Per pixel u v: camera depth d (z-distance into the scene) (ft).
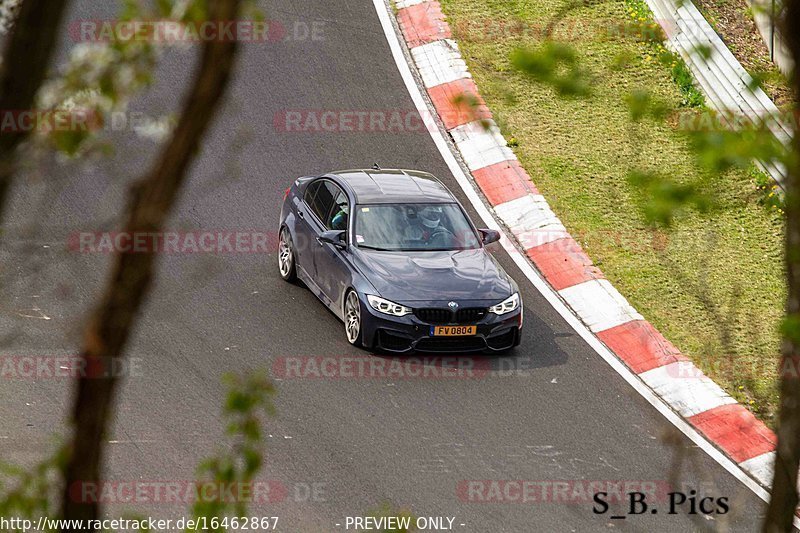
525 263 158.30
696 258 161.99
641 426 119.96
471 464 108.58
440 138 188.14
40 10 28.99
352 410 117.60
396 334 130.72
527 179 177.78
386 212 143.84
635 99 36.99
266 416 114.21
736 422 122.01
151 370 122.42
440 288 132.87
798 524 95.20
